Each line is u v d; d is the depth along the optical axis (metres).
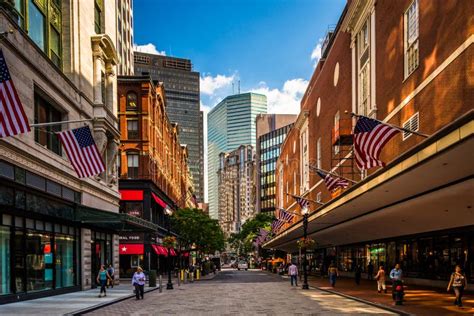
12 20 22.67
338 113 45.12
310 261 83.44
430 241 34.47
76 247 32.66
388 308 20.38
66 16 32.78
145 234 54.44
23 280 24.50
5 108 15.37
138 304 23.94
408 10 26.31
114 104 41.78
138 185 55.44
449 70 20.30
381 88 31.28
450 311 18.84
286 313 19.56
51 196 27.88
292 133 81.56
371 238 45.50
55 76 28.98
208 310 20.91
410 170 17.00
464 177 18.42
